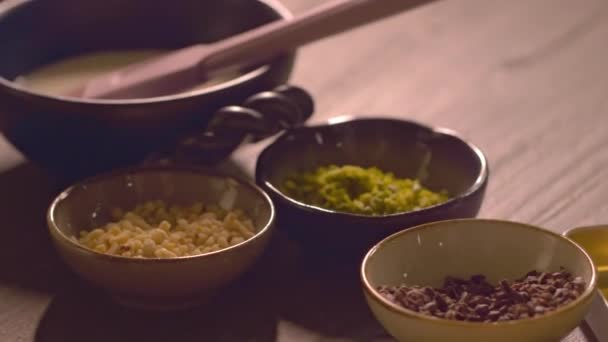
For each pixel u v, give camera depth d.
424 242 0.60
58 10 0.80
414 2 0.73
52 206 0.62
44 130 0.69
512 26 0.96
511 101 0.84
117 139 0.69
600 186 0.73
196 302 0.62
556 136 0.79
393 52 0.92
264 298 0.63
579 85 0.86
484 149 0.78
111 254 0.60
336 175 0.67
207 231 0.62
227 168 0.75
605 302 0.57
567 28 0.96
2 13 0.78
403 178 0.70
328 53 0.92
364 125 0.71
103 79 0.74
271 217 0.62
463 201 0.62
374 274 0.57
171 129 0.69
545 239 0.59
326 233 0.62
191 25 0.83
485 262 0.60
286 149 0.69
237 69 0.74
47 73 0.80
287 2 1.01
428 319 0.52
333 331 0.60
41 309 0.62
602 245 0.63
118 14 0.82
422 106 0.84
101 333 0.60
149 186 0.66
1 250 0.68
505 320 0.54
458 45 0.93
